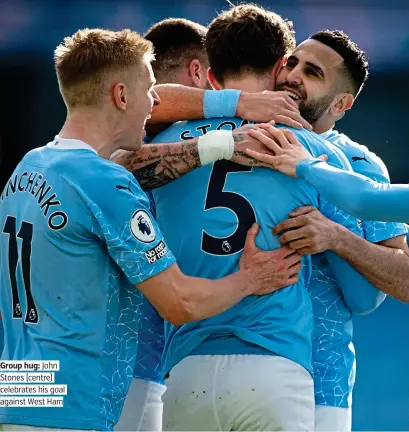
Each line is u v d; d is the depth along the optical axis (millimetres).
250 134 11695
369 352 27484
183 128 12430
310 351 11539
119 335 11258
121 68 11422
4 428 10953
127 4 37938
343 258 11883
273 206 11570
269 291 11375
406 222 11109
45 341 10789
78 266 10836
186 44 15211
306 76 12906
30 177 11297
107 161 11141
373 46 38688
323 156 11844
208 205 11656
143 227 10898
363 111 39688
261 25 12367
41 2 37938
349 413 12523
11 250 11312
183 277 11086
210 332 11445
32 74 38406
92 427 10734
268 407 11062
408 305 31891
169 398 11672
